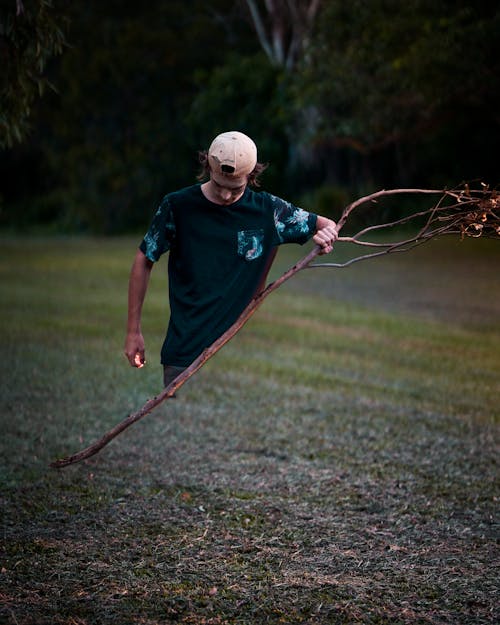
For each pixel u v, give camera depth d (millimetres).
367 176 29297
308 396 7609
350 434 6465
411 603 3783
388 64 19438
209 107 29469
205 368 8609
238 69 29328
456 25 17719
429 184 27906
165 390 3604
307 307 13211
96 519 4668
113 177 31062
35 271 17750
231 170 3496
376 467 5699
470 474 5594
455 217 3785
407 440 6328
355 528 4645
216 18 34000
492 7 17969
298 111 27109
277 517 4777
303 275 17594
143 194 31234
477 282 16312
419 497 5152
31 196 36438
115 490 5121
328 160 29859
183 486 5238
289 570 4098
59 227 32031
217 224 3670
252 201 3688
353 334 10852
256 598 3805
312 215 3746
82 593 3787
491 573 4098
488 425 6770
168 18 32938
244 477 5434
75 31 30594
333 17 20375
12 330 10289
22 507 4797
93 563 4109
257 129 29562
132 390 7551
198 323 3717
